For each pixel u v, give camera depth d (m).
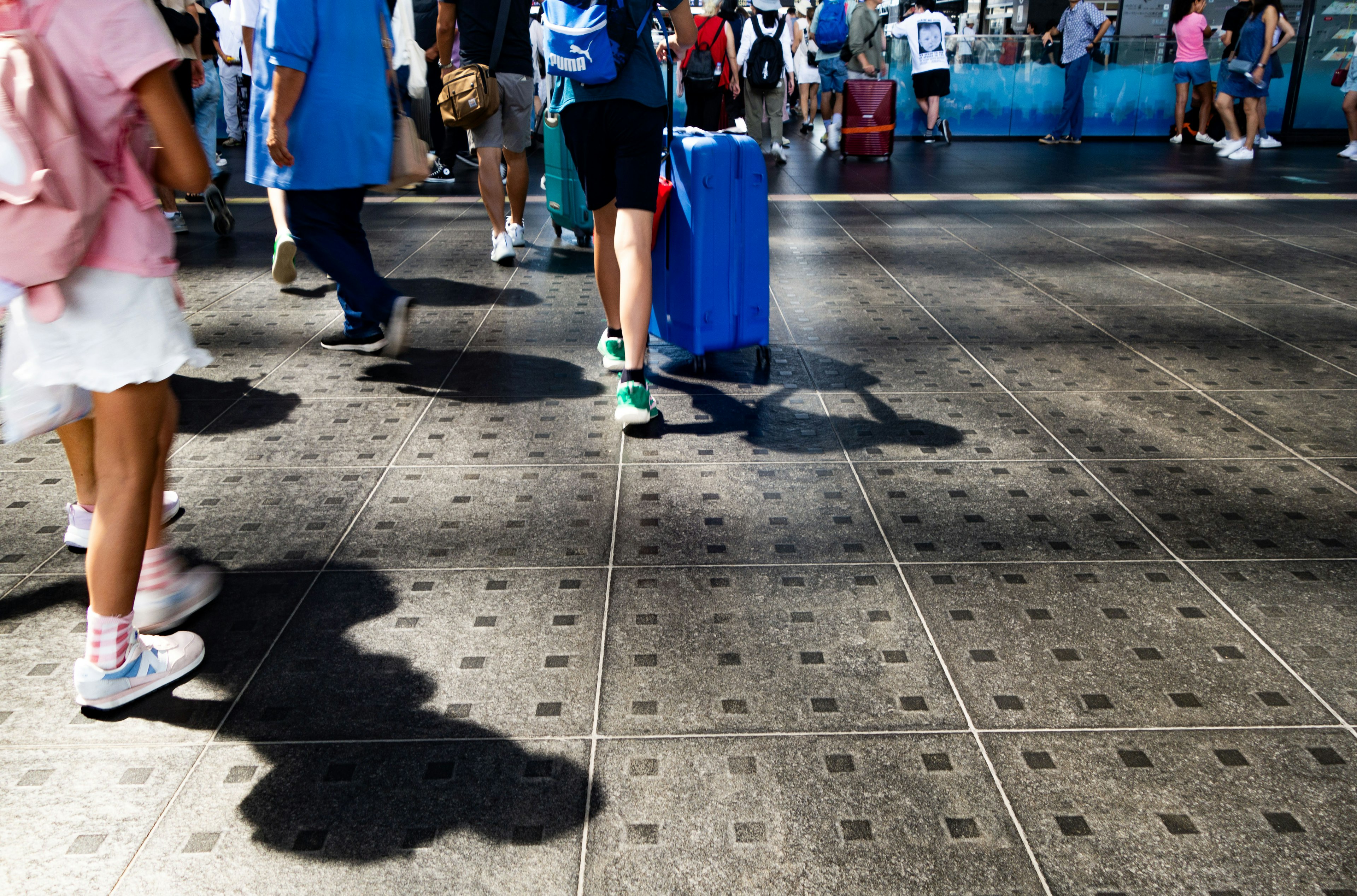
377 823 1.76
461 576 2.60
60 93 1.72
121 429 1.96
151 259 1.90
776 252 6.64
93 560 1.98
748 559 2.69
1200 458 3.35
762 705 2.08
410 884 1.63
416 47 4.80
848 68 13.44
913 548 2.75
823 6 13.16
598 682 2.16
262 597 2.49
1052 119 15.85
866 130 12.26
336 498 3.04
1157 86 15.33
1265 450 3.41
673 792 1.83
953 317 5.08
